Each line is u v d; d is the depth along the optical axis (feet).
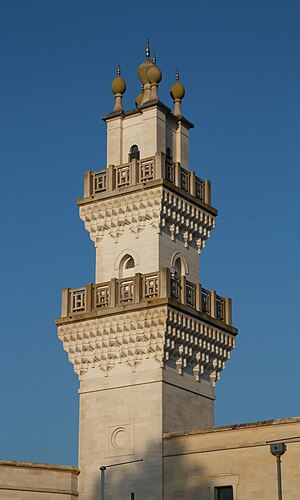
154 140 258.57
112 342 246.27
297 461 215.51
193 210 260.62
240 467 222.48
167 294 240.53
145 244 252.21
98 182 262.67
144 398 239.50
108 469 239.30
